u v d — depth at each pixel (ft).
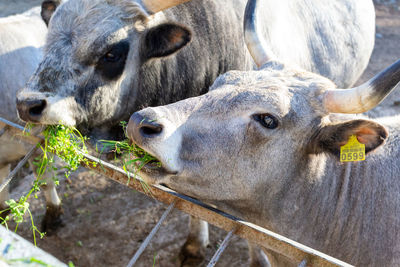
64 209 11.62
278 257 8.36
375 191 8.13
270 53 8.38
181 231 11.21
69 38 8.75
